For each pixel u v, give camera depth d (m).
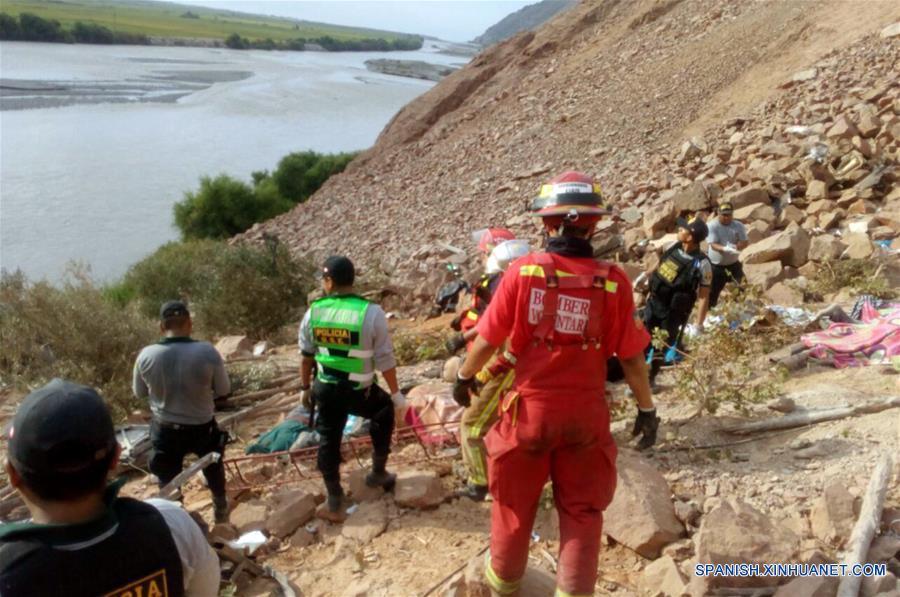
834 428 5.27
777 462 4.97
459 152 29.41
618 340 3.50
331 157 43.62
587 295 3.36
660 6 33.03
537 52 36.03
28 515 5.84
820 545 4.06
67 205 42.25
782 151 15.12
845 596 3.52
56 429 1.91
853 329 7.24
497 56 38.69
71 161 52.38
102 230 38.44
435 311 13.34
